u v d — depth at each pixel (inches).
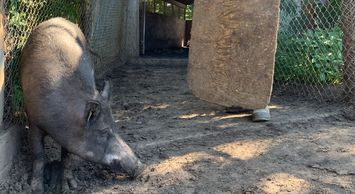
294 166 73.3
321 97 109.3
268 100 86.0
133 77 152.9
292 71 117.2
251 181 68.3
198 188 66.6
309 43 115.3
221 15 85.9
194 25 90.4
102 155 65.8
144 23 208.2
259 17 83.0
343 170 71.1
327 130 89.3
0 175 65.1
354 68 102.0
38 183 65.7
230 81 87.1
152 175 70.7
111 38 163.2
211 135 87.0
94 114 64.6
